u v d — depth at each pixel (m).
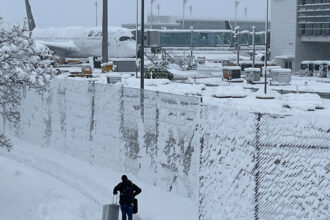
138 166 39.03
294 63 159.75
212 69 162.62
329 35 149.25
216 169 27.56
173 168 35.44
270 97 71.25
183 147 34.31
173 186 35.50
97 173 41.38
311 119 23.66
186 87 80.56
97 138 43.66
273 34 166.38
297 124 23.97
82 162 45.19
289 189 24.22
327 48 163.88
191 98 33.34
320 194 23.39
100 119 43.12
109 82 86.81
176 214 31.39
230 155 26.66
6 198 35.91
